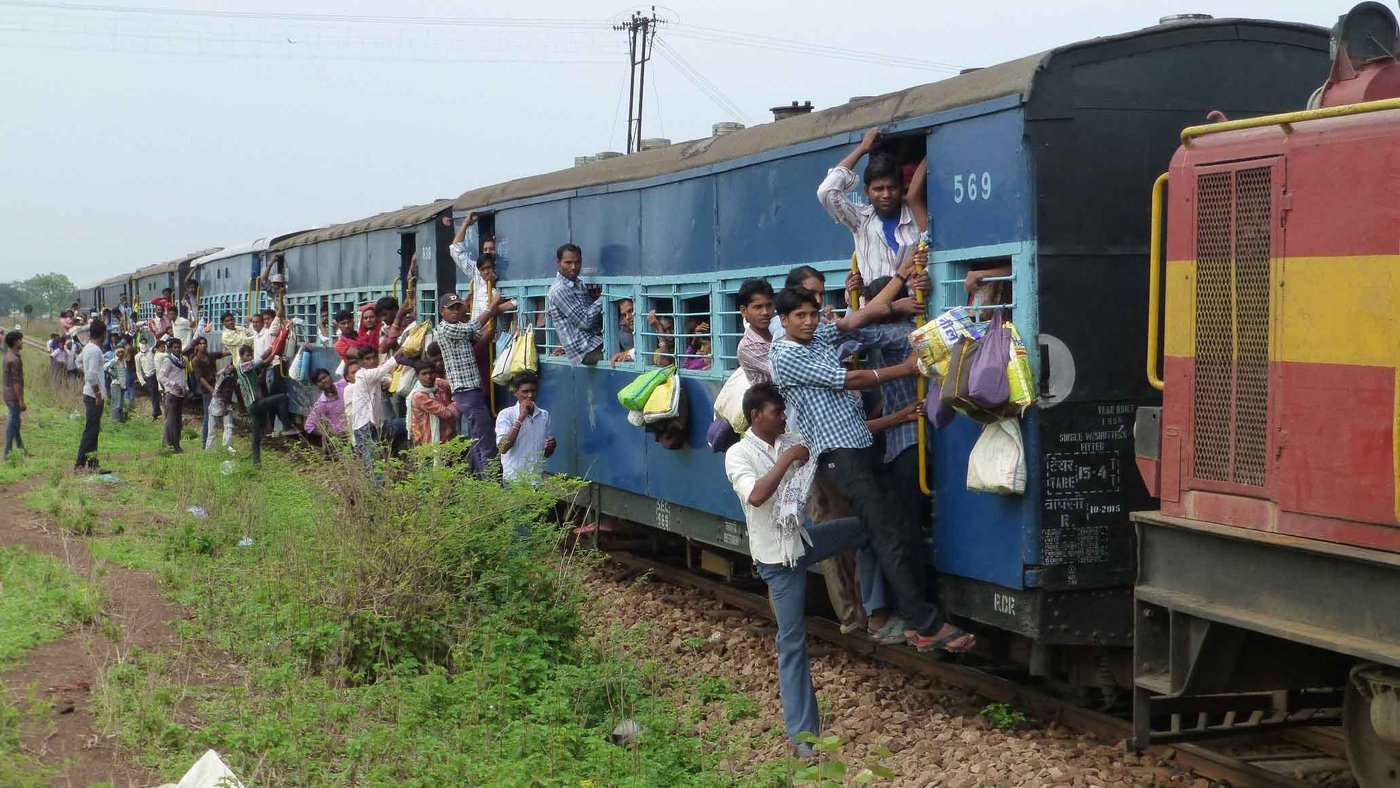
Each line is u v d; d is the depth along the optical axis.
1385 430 4.85
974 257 6.93
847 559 8.04
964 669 7.77
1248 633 5.55
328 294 20.05
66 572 9.03
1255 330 5.46
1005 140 6.66
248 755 5.94
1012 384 6.41
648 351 10.66
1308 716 6.65
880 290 7.39
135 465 16.67
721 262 9.36
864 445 7.00
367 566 8.05
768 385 6.64
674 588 11.09
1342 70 5.47
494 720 6.89
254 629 7.88
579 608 9.28
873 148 7.67
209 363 19.30
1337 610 4.95
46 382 31.27
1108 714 7.10
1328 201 5.10
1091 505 6.68
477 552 8.43
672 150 10.45
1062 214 6.59
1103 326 6.69
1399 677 4.75
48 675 6.77
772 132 8.85
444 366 12.72
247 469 15.75
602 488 11.83
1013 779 6.22
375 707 6.91
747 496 6.57
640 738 6.67
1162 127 6.83
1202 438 5.71
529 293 13.06
